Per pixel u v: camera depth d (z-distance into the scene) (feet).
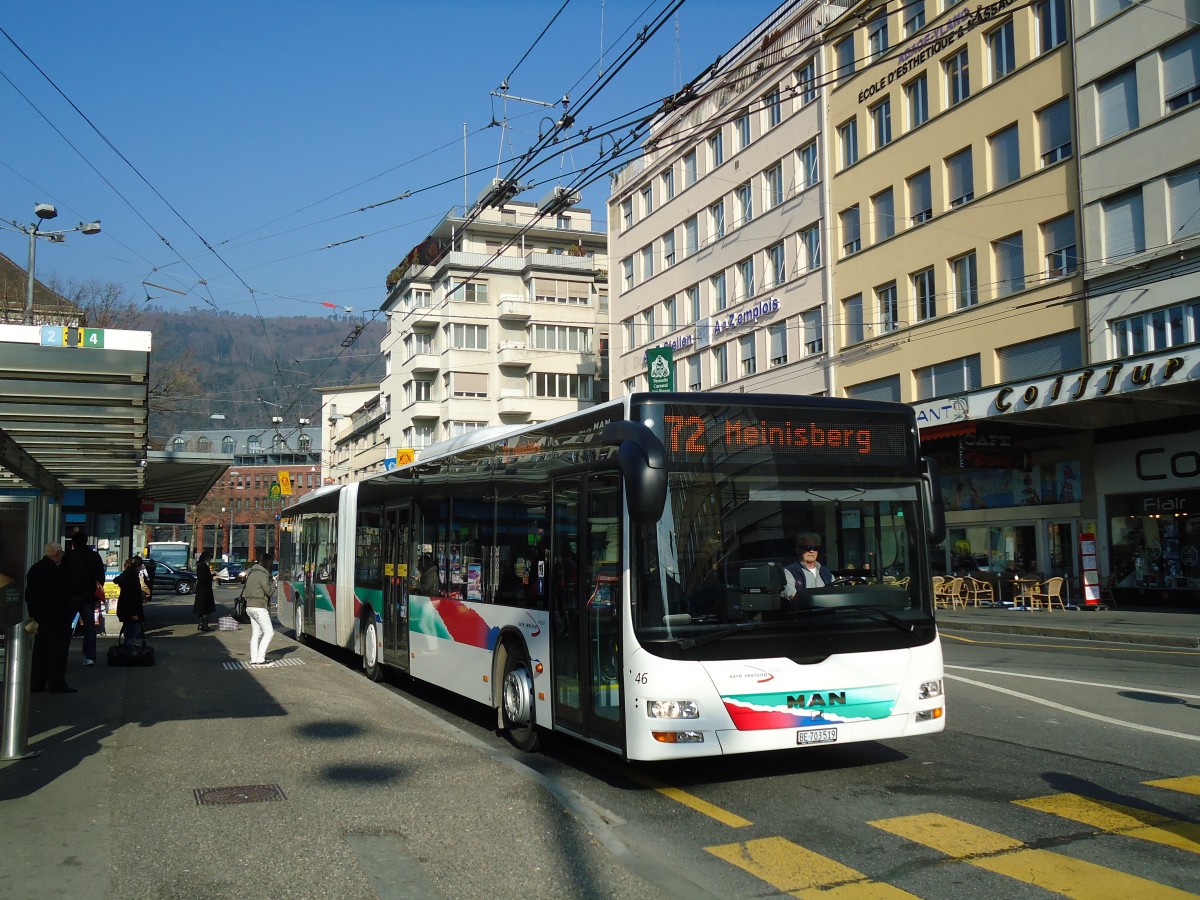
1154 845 19.79
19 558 49.55
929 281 105.40
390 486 47.57
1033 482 96.84
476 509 35.76
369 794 23.40
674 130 148.56
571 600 27.61
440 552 39.47
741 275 136.26
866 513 25.64
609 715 25.09
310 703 37.04
